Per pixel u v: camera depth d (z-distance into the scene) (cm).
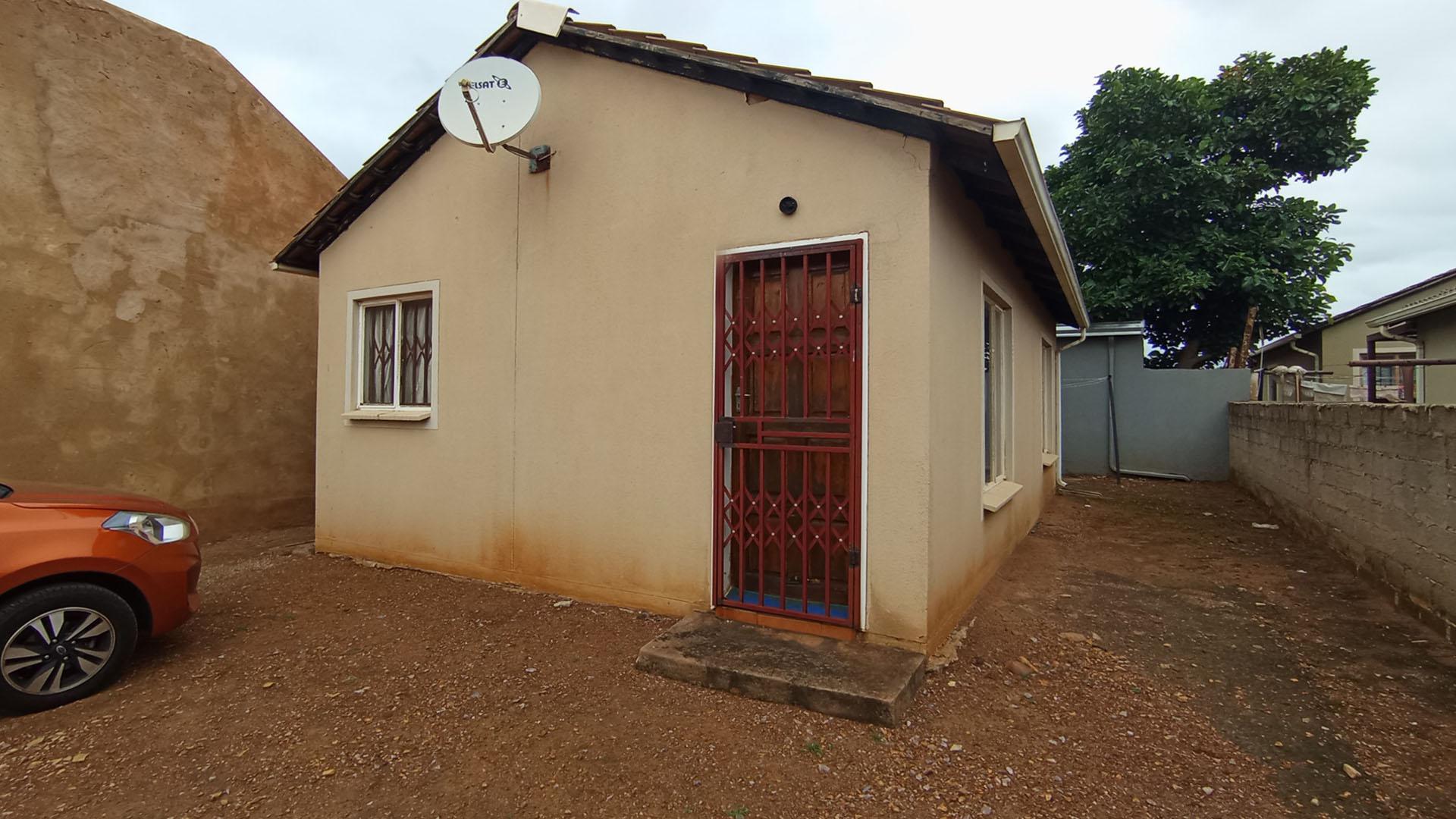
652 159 446
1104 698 341
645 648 372
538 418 495
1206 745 298
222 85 743
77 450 623
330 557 611
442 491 547
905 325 367
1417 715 320
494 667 374
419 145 550
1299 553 638
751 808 254
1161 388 1204
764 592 415
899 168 369
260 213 774
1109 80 1362
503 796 261
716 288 421
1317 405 656
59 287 613
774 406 410
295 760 285
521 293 502
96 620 345
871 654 359
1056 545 672
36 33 602
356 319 607
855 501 380
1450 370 889
